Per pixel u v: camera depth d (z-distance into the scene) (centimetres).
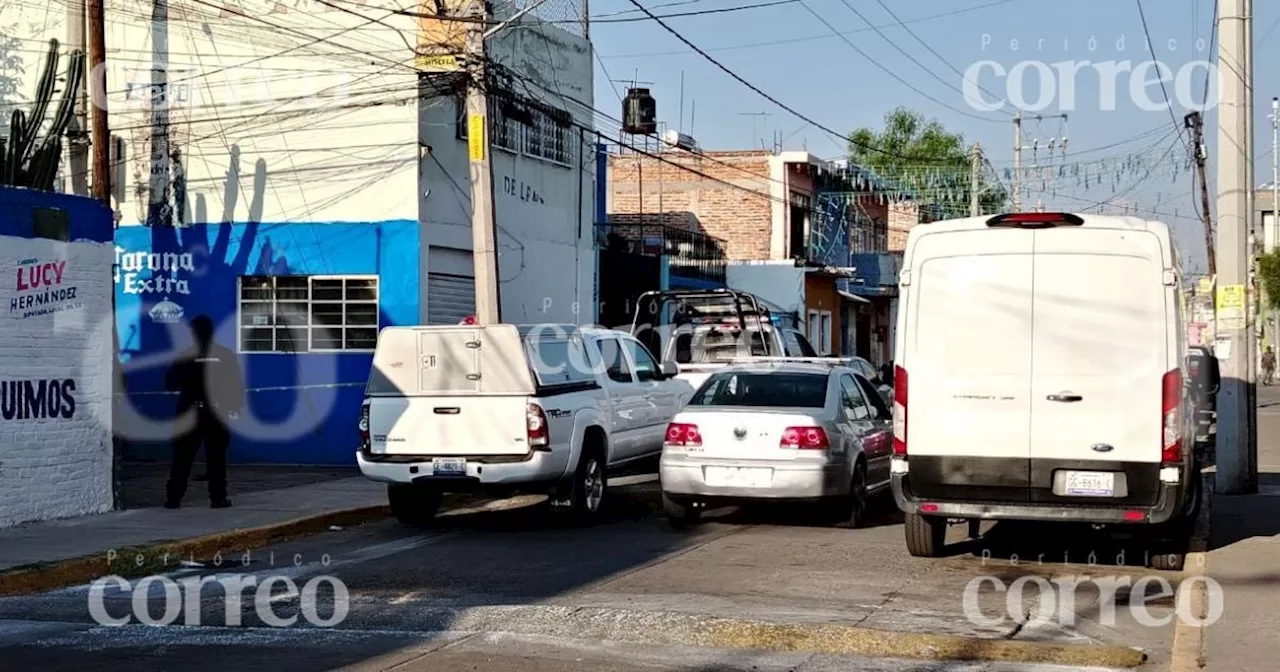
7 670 740
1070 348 1034
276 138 2028
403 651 781
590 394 1426
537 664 748
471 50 1711
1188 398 1077
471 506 1591
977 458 1052
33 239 1298
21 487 1291
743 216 3944
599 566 1111
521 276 2278
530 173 2309
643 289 2889
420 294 1991
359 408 2000
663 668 743
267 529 1292
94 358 1384
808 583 1023
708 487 1302
